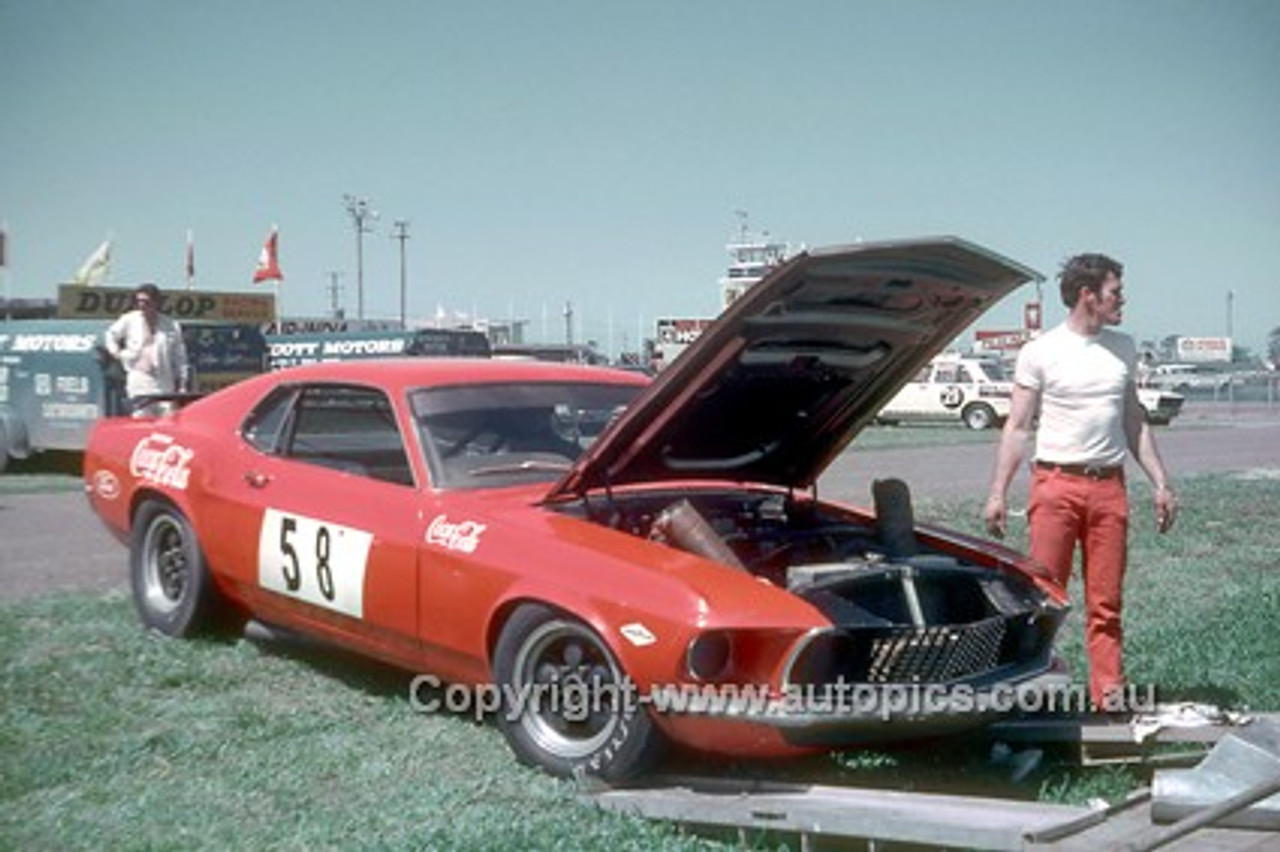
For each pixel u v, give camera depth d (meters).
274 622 6.00
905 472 18.14
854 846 4.09
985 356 46.94
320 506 5.56
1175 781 3.90
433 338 26.03
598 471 5.14
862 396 5.88
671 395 4.93
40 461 19.05
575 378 6.03
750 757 4.71
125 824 4.17
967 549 5.36
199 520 6.20
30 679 5.73
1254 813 3.83
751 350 5.02
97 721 5.19
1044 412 5.44
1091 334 5.38
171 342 12.05
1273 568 9.57
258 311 39.19
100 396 16.72
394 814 4.25
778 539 5.30
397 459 5.58
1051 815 3.90
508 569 4.72
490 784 4.55
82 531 11.01
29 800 4.38
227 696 5.62
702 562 4.54
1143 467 5.56
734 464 5.73
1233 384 46.53
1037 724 4.93
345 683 5.86
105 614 7.03
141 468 6.57
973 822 3.82
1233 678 6.07
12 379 17.69
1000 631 4.79
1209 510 13.03
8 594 7.86
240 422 6.23
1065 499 5.36
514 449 5.49
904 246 4.76
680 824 4.20
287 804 4.38
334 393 5.88
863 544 5.23
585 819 4.19
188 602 6.32
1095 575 5.37
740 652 4.25
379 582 5.21
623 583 4.42
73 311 33.94
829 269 4.73
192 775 4.66
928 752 5.06
